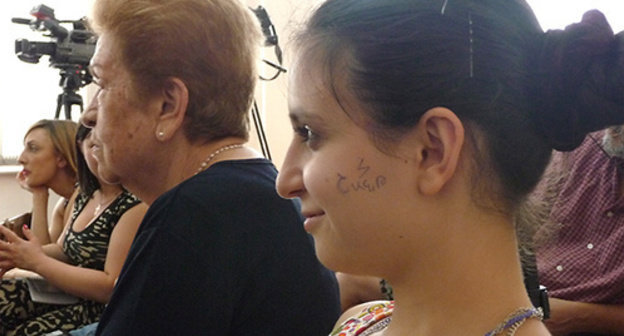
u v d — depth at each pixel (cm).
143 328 106
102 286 202
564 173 74
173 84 118
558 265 163
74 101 265
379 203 61
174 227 108
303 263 114
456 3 60
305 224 67
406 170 60
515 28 60
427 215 61
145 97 119
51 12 257
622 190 159
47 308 227
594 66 59
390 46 59
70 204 248
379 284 147
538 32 62
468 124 59
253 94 128
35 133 253
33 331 207
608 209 160
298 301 113
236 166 119
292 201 117
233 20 121
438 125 58
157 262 107
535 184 63
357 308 85
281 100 342
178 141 122
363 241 62
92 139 134
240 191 113
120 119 121
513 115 60
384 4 61
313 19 64
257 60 128
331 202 62
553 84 60
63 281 201
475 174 60
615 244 158
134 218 202
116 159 124
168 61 117
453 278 61
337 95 61
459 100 59
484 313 61
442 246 61
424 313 63
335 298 120
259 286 110
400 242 62
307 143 66
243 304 110
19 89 349
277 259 112
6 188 360
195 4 118
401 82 59
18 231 247
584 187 164
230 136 125
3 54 344
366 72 59
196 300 106
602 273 158
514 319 60
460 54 59
